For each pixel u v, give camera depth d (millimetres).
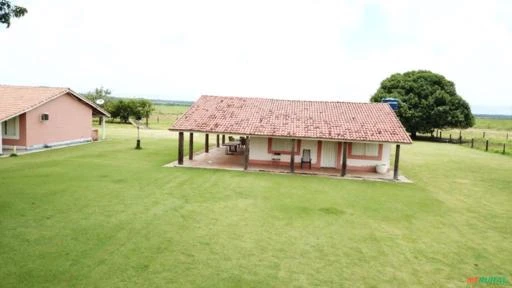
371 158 23625
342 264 9766
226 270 9102
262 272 9094
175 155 26719
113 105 58750
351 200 16219
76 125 31875
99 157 24406
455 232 12656
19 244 10039
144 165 22172
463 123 52500
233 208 14195
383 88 56688
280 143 24219
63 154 25203
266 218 13188
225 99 27094
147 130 48156
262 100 27203
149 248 10164
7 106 25391
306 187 18312
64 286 7992
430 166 27047
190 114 24234
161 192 16047
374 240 11578
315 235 11758
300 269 9359
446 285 8898
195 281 8484
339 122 23359
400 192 18203
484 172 25000
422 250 10945
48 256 9391
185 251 10086
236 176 20047
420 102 52562
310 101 27156
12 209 12891
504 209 15875
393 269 9609
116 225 11781
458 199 17344
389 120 23734
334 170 23266
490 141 48469
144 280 8414
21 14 12578
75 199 14406
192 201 14883
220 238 11125
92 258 9391
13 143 26359
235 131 21891
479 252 10977
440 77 54531
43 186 16109
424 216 14359
